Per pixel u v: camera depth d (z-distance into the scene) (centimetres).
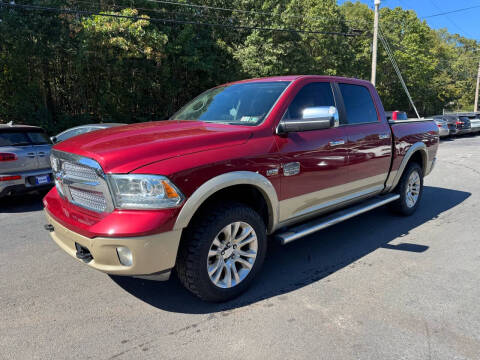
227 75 2192
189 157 266
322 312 284
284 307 292
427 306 291
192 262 273
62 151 293
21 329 266
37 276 356
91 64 1755
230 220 286
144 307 296
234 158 285
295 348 240
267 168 307
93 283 340
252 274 313
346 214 399
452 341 245
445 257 391
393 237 456
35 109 1780
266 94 355
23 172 606
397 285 328
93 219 268
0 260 397
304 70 2366
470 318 273
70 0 1753
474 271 356
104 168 251
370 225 504
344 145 383
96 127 799
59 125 1823
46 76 1845
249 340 249
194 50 1989
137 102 2075
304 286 328
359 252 408
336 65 2845
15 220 558
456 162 1191
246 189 320
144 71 1897
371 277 344
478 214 559
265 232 318
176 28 2020
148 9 1866
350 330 259
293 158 329
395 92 3834
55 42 1680
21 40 1565
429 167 573
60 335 258
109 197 253
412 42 3694
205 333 258
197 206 262
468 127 2442
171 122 354
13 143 605
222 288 293
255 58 2102
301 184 340
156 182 248
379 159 441
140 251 247
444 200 654
